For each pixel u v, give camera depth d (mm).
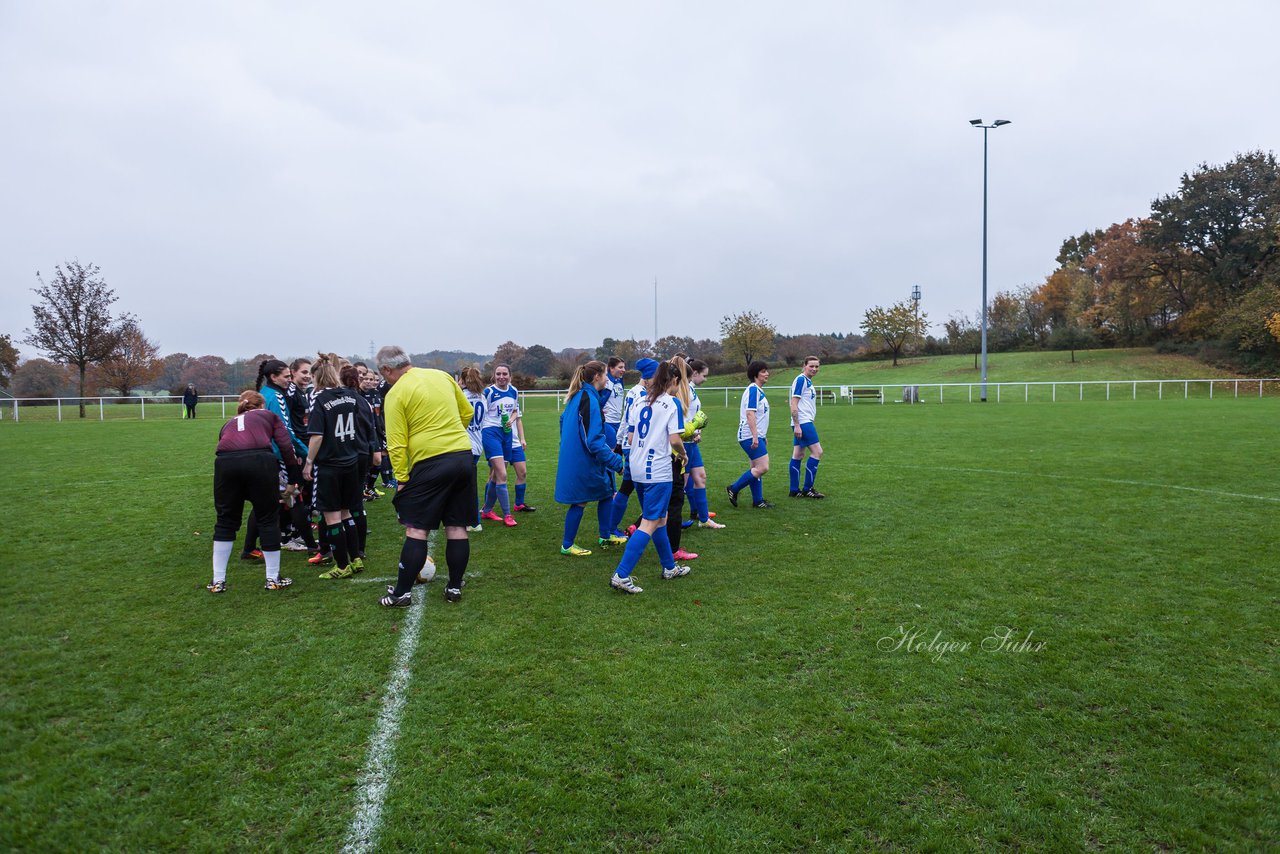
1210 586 5215
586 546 6781
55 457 13539
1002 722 3359
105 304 32719
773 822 2701
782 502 8594
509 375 7961
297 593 5340
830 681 3777
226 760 3090
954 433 16500
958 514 7730
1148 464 11070
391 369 4895
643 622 4645
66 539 6957
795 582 5438
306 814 2744
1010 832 2641
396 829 2660
